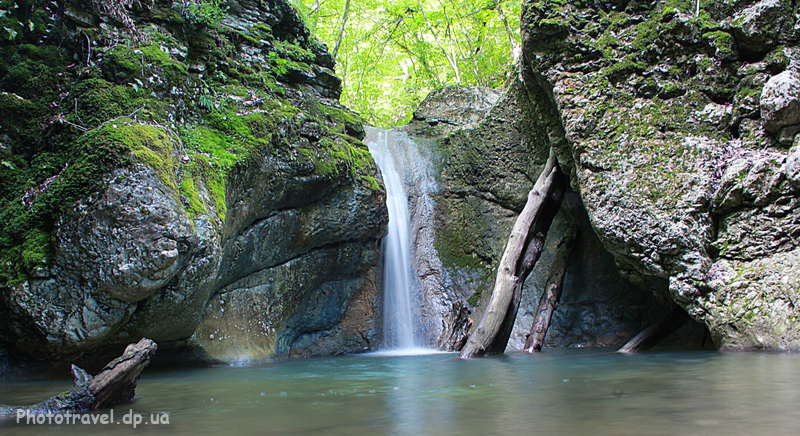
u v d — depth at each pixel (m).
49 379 5.64
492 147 10.67
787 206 6.36
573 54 8.07
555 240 9.95
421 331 9.80
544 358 6.85
